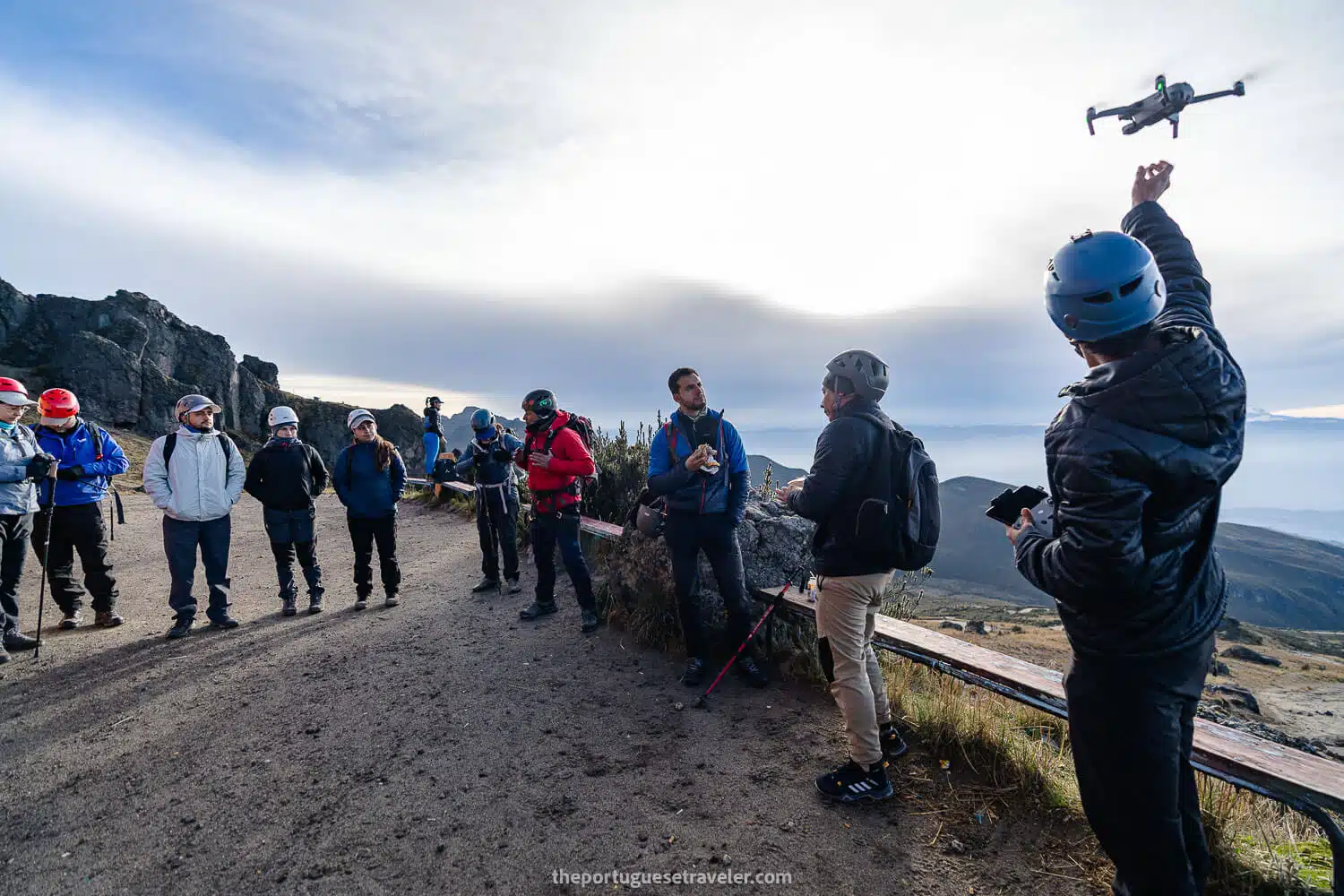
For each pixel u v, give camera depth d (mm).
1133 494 1524
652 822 2854
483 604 6191
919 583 5289
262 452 6004
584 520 7270
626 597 5301
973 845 2604
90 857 2729
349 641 5305
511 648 4996
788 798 2977
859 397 2869
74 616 5809
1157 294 1651
